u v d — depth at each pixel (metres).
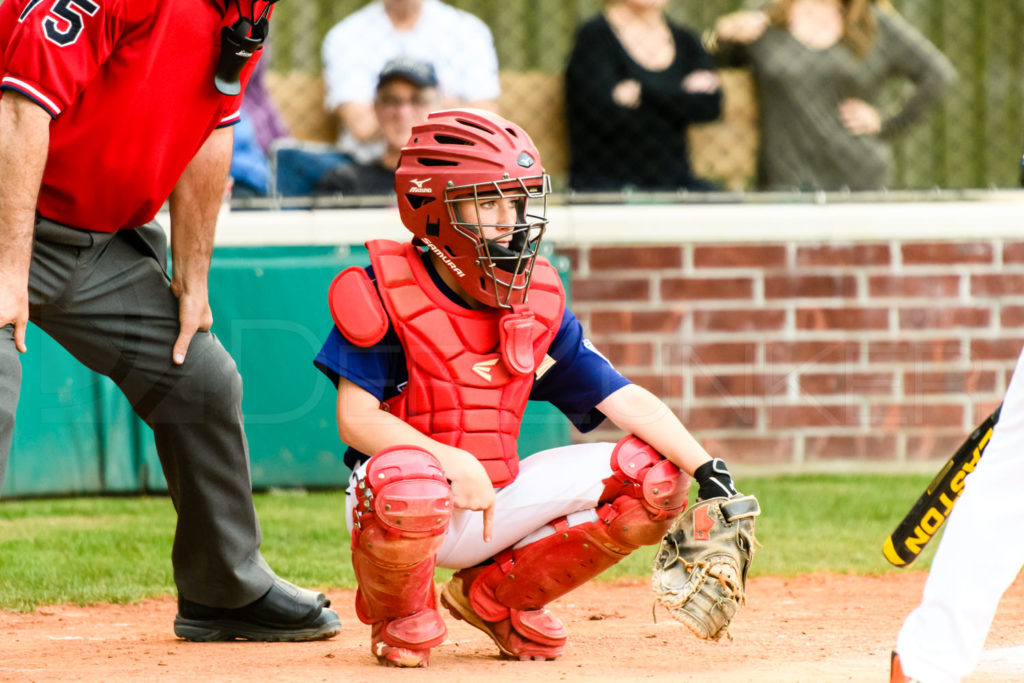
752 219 20.53
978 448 9.01
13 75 8.85
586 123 21.72
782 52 21.95
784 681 8.84
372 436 9.12
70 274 9.77
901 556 9.54
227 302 18.59
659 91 21.53
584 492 9.24
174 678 8.93
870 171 22.41
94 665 9.65
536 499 9.32
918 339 20.95
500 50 25.44
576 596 13.59
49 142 9.25
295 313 18.73
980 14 25.55
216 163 10.05
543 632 9.69
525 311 9.30
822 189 22.25
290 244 18.70
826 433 20.94
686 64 21.80
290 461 18.97
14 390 9.02
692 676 8.98
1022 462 7.50
